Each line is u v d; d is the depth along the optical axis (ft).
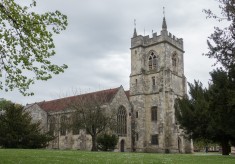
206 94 137.49
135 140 239.30
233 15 77.82
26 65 58.03
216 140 138.82
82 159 66.64
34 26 54.80
